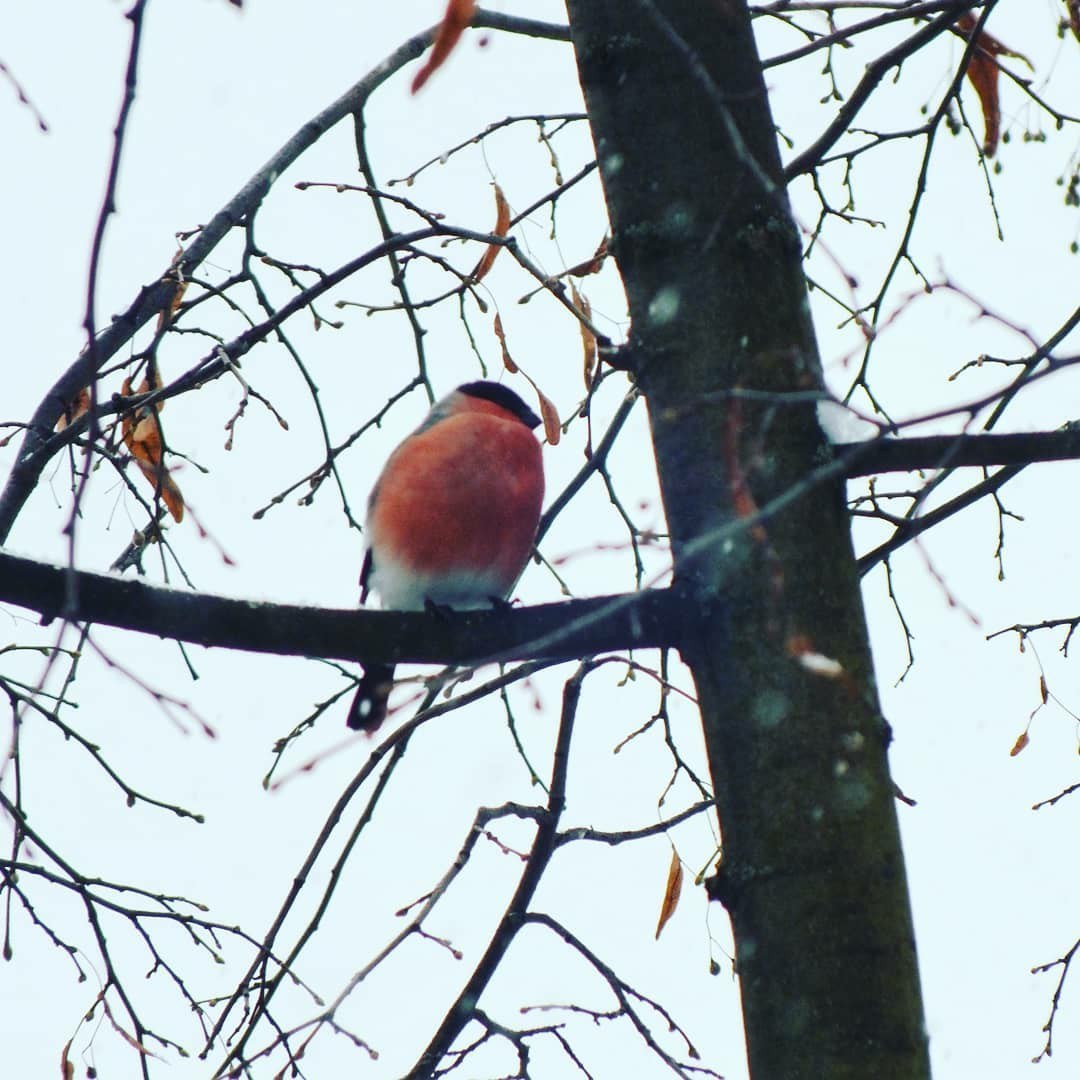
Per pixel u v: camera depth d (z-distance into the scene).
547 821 7.52
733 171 6.74
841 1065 5.55
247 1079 6.86
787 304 6.64
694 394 6.54
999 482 7.65
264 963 7.52
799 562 6.25
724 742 6.18
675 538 6.48
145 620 6.39
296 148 9.43
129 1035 7.84
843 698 6.09
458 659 6.63
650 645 6.44
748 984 5.85
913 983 5.74
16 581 6.24
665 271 6.71
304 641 6.57
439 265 8.84
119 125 4.99
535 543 9.23
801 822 5.91
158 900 8.47
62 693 8.37
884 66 8.48
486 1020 7.46
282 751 8.52
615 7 7.00
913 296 5.30
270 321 8.32
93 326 5.00
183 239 9.37
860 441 6.48
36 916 8.26
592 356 8.71
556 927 7.54
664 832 7.63
